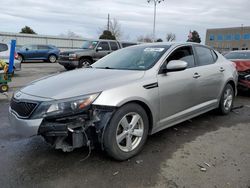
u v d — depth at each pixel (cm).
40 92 354
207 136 471
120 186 312
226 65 590
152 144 430
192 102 484
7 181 319
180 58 474
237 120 570
